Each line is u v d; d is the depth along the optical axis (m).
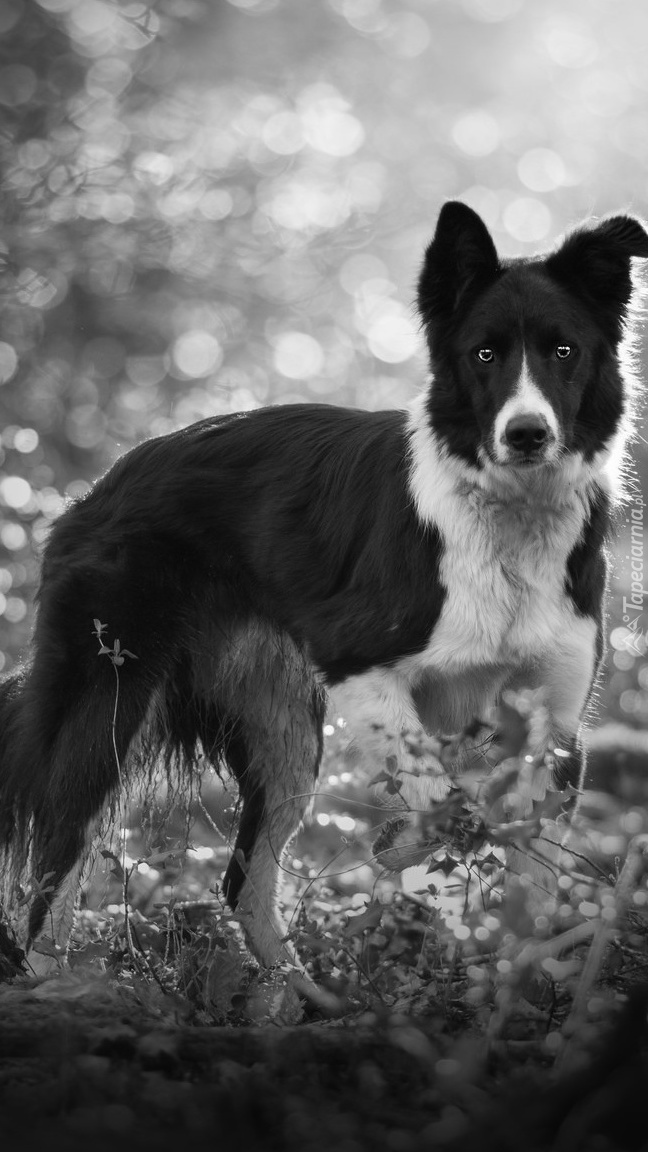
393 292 24.48
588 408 7.81
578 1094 4.16
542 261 7.91
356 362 23.62
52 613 8.45
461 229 7.74
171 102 23.44
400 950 6.68
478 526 7.68
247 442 8.66
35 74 22.06
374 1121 4.40
